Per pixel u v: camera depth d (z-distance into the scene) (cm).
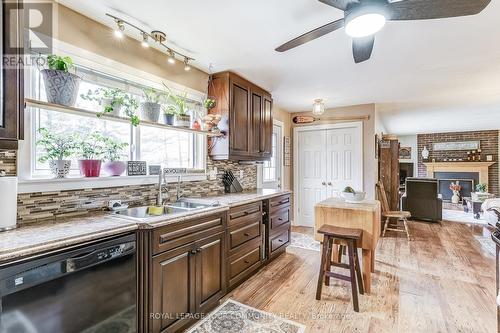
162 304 166
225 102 293
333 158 489
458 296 240
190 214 188
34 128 165
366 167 455
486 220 475
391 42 227
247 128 323
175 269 176
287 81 333
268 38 221
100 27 197
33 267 110
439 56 256
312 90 373
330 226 250
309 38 175
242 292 248
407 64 277
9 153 151
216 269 214
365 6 142
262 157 357
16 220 144
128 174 214
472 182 855
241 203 254
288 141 521
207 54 252
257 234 285
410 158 950
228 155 291
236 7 177
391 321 202
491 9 178
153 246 161
